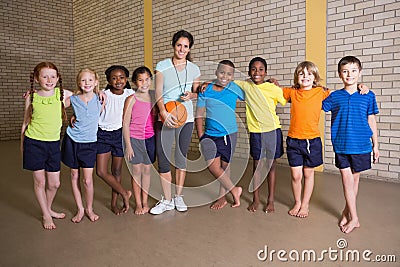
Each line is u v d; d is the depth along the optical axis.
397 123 3.37
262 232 2.10
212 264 1.69
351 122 2.09
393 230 2.11
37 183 2.15
